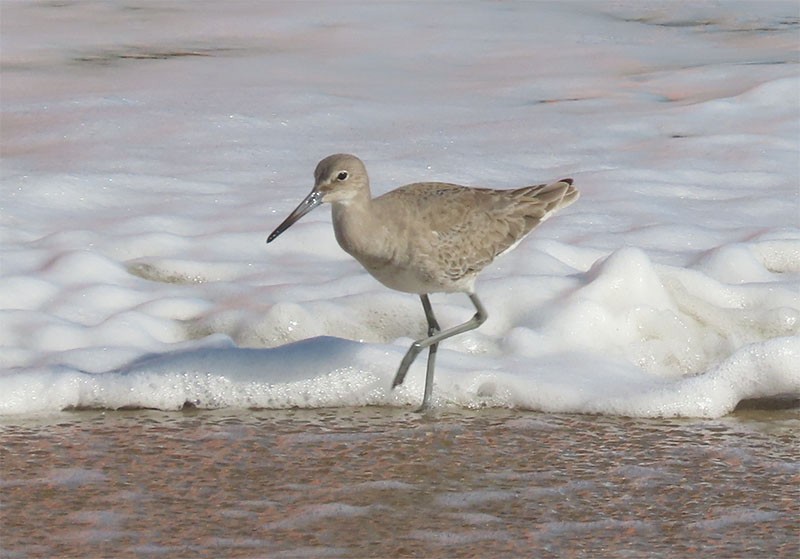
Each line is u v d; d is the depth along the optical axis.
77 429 10.98
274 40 23.92
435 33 24.58
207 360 11.68
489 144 17.55
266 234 14.54
